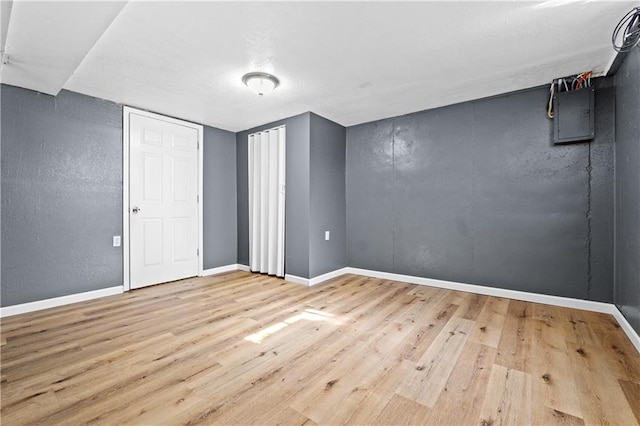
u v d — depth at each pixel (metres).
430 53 2.27
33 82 2.54
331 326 2.30
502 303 2.85
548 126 2.81
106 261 3.14
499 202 3.07
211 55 2.28
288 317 2.50
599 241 2.58
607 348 1.91
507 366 1.71
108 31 1.96
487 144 3.14
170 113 3.64
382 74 2.61
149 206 3.52
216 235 4.29
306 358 1.81
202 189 4.10
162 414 1.32
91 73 2.57
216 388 1.51
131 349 1.92
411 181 3.66
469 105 3.25
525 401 1.40
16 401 1.40
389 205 3.85
